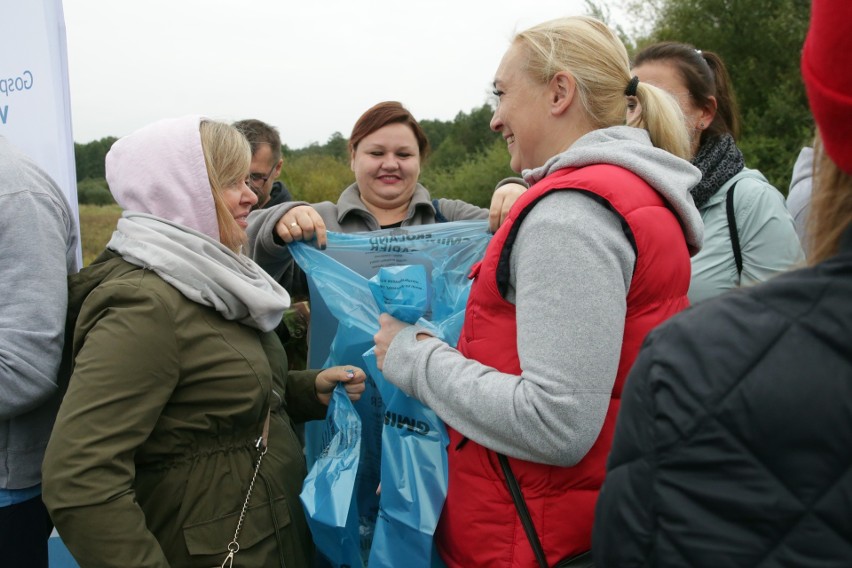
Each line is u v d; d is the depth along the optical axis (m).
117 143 1.75
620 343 1.22
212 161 1.70
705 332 0.70
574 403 1.18
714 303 0.72
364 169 2.46
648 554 0.71
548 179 1.32
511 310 1.35
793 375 0.63
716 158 2.25
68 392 1.42
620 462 0.75
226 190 1.73
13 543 1.71
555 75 1.41
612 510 0.75
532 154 1.48
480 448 1.39
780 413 0.63
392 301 1.48
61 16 2.39
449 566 1.49
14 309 1.57
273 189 3.93
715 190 2.21
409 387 1.44
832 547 0.61
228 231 1.72
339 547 1.67
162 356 1.46
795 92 13.47
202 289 1.54
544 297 1.21
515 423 1.23
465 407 1.31
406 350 1.45
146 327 1.45
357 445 1.68
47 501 1.39
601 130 1.38
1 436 1.67
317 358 2.06
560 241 1.21
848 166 0.66
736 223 2.16
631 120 1.51
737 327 0.68
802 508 0.62
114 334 1.43
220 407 1.55
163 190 1.65
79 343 1.51
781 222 2.13
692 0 15.05
